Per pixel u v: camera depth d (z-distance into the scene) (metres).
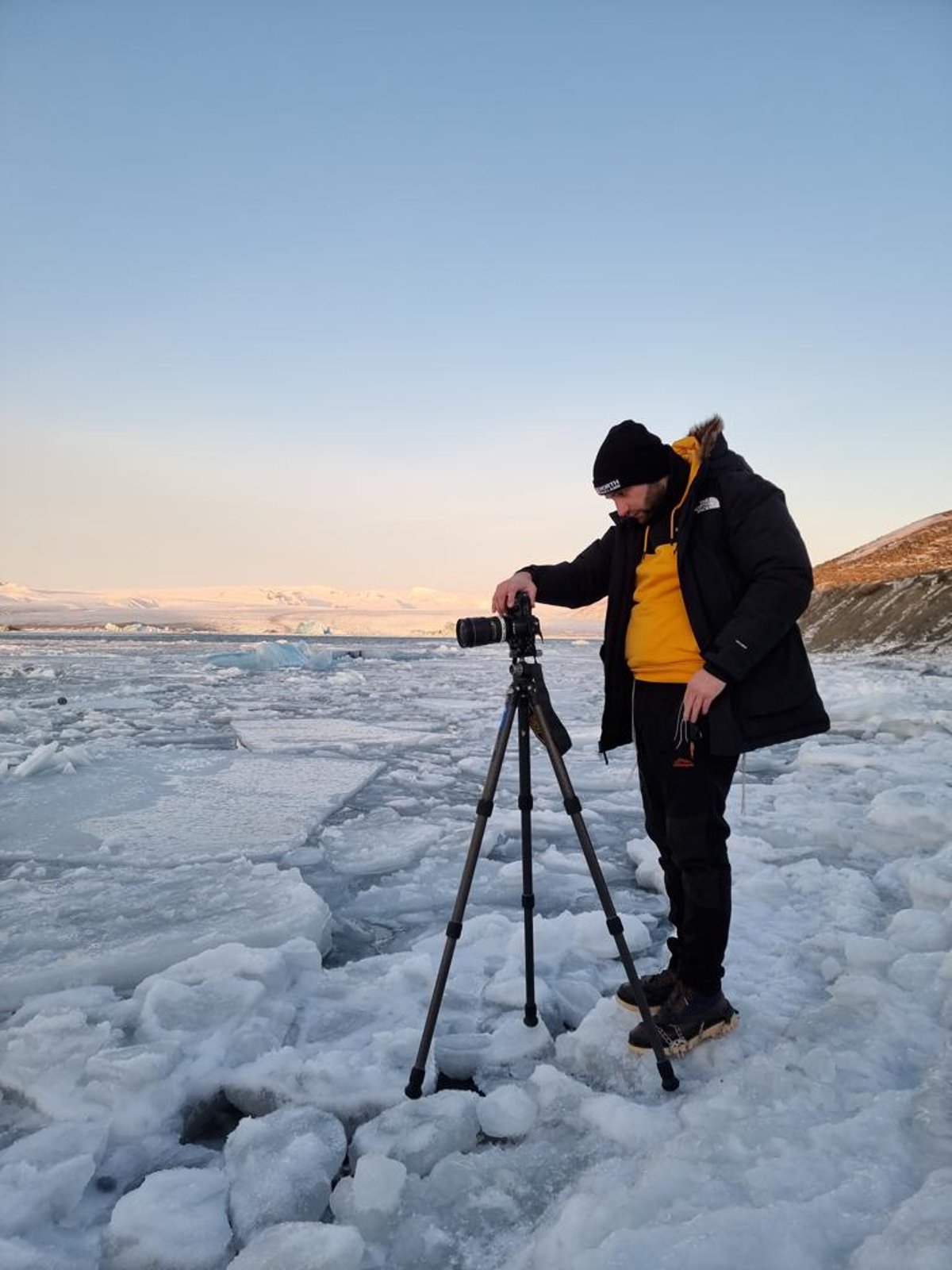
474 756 6.80
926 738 7.04
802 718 1.99
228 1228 1.47
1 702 10.62
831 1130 1.54
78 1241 1.47
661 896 3.37
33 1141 1.70
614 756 6.77
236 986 2.34
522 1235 1.44
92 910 3.06
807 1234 1.26
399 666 20.69
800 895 3.21
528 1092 1.88
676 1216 1.33
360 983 2.49
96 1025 2.21
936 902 2.94
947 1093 1.63
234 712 9.98
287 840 4.11
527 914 2.20
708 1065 2.00
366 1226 1.46
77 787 5.39
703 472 2.07
